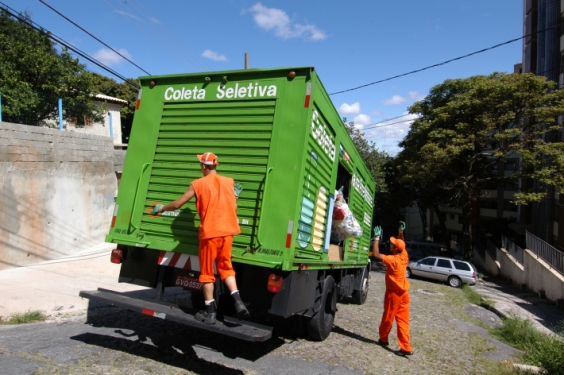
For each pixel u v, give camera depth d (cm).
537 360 557
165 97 534
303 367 501
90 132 1375
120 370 430
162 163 518
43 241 987
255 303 457
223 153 489
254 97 487
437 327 862
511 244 2319
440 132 2145
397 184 3131
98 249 1158
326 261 582
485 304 1348
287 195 450
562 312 1377
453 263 1991
